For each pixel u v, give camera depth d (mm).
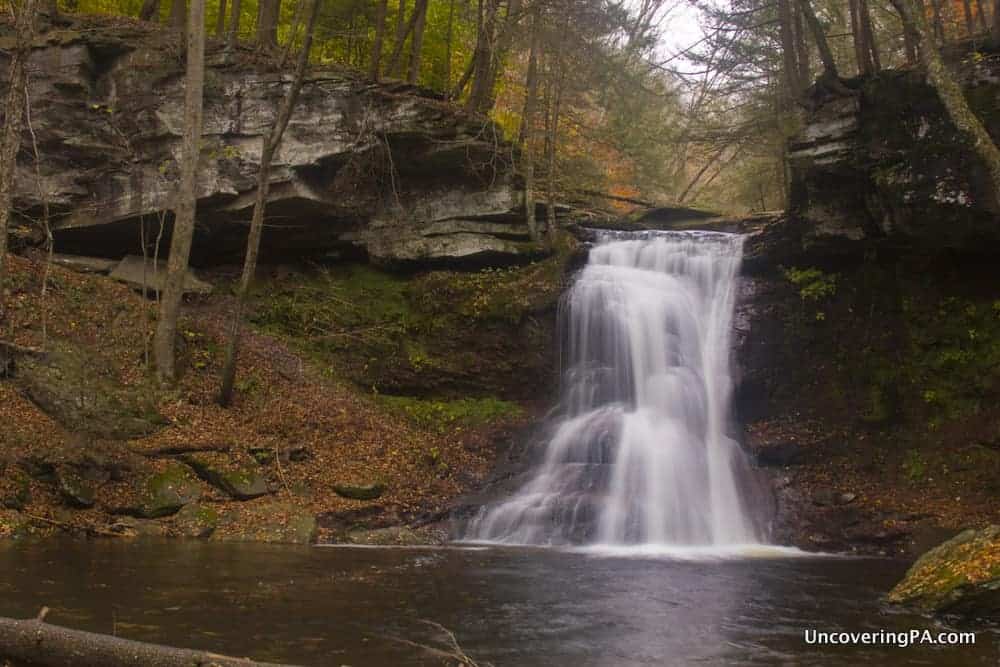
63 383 14547
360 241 21094
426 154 20172
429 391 19391
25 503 12383
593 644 7359
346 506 14375
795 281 18844
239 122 19297
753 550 14086
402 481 15547
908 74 15250
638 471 15883
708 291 19875
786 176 24953
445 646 7047
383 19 19984
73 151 19438
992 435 15555
